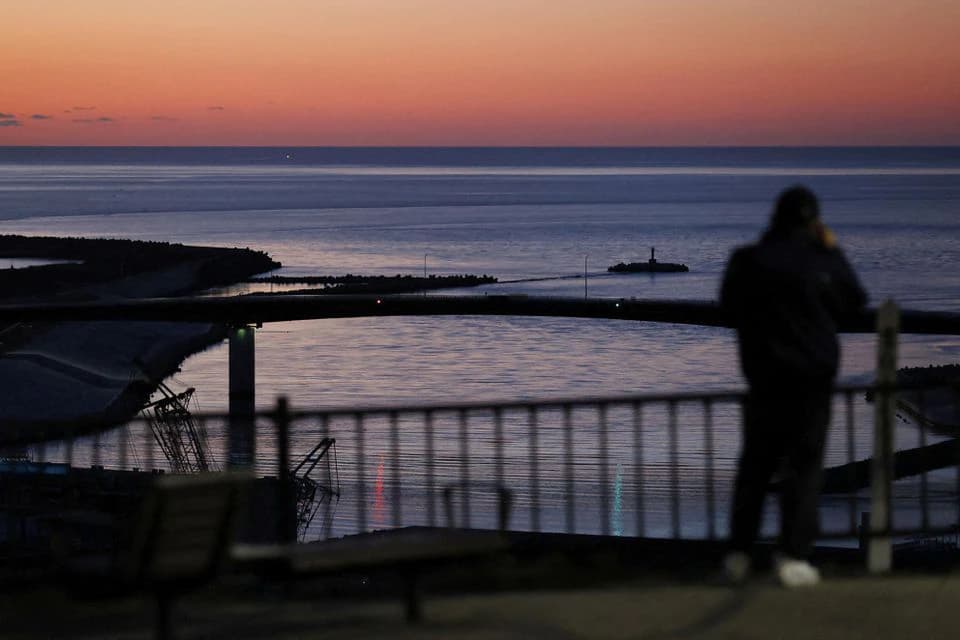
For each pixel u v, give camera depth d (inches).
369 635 338.6
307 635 341.4
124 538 382.9
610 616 355.3
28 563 538.9
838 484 1568.7
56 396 3937.0
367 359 4515.3
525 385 3954.2
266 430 2150.6
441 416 2728.8
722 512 1594.5
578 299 4315.9
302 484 1647.4
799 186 382.6
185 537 300.8
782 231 380.2
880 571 427.8
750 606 364.8
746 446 389.7
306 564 316.5
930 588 385.1
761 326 375.6
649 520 1565.0
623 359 4493.1
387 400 3700.8
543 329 5369.1
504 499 378.6
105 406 3887.8
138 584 297.6
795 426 378.3
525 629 342.0
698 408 2815.0
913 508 1382.9
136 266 7559.1
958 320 3887.8
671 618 352.8
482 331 5300.2
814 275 370.9
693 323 4197.8
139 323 5383.9
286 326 5536.4
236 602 395.9
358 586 478.6
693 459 2118.6
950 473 1571.1
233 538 309.9
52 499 788.6
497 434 438.0
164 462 1974.7
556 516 1624.0
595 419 2645.2
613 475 1929.1
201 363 4662.9
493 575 438.0
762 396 380.2
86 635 351.6
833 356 374.3
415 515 1669.5
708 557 518.9
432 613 361.4
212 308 4040.4
